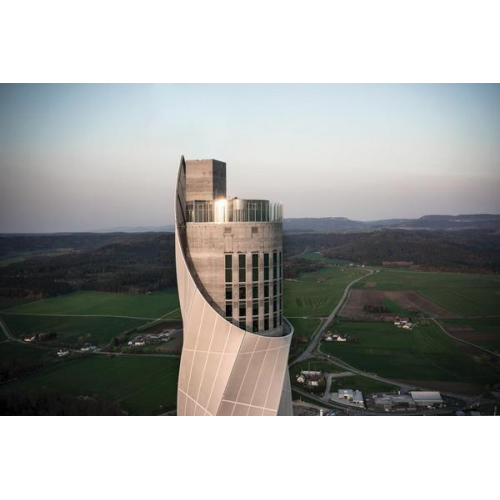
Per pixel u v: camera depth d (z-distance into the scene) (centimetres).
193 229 5684
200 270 5688
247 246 5631
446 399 15312
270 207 5847
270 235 5747
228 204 5659
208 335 5531
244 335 5425
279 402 5775
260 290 5728
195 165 5803
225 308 5662
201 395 5712
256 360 5569
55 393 15125
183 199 5956
